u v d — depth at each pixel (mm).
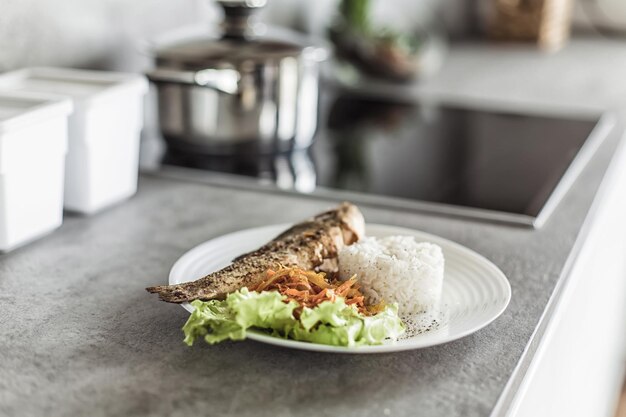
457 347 906
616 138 1584
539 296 1009
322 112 1733
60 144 1084
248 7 1355
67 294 984
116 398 822
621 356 1885
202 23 1617
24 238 1066
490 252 1110
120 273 1032
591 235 1194
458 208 1233
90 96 1120
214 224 1168
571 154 1485
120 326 927
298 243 982
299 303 889
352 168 1399
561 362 1090
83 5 1338
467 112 1759
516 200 1274
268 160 1415
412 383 852
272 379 850
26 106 1087
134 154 1224
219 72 1304
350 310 873
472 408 823
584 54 2344
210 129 1346
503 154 1491
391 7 2203
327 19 2023
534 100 1846
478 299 970
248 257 966
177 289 904
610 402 1706
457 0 2566
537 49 2414
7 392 826
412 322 938
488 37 2555
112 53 1407
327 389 839
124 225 1152
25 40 1249
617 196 1481
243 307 855
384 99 1854
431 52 1987
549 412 1066
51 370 856
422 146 1535
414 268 950
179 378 849
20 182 1042
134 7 1438
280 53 1347
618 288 1626
